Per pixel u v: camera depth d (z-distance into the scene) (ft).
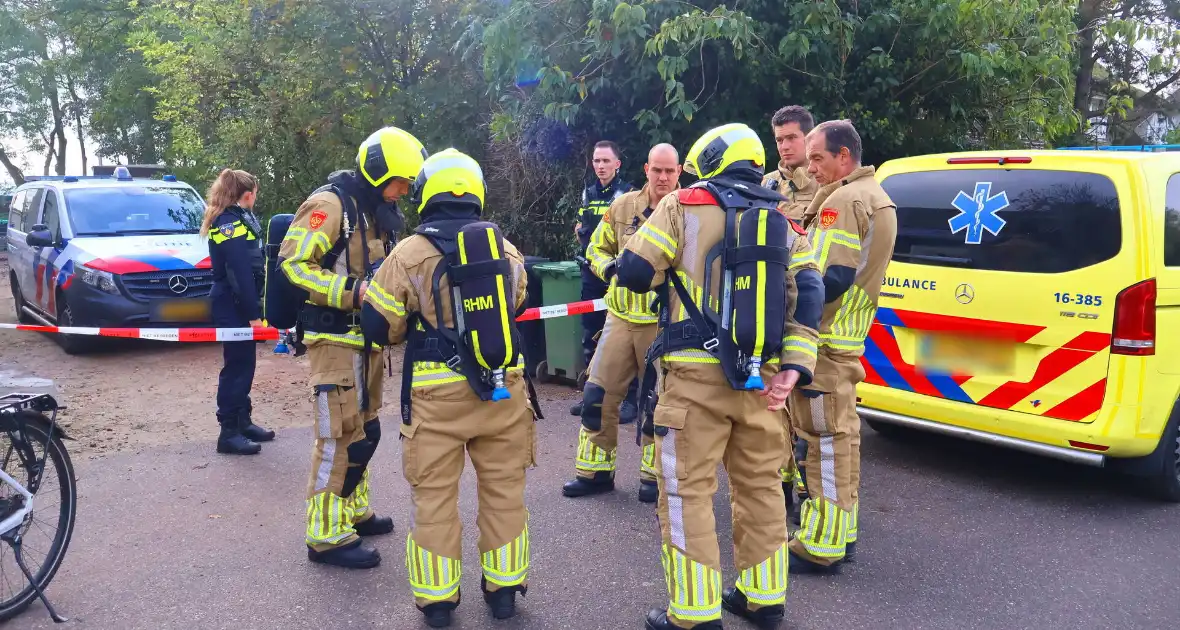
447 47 31.14
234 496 15.79
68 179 34.50
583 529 14.20
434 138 31.24
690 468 9.94
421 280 10.52
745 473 10.46
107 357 27.89
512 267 11.21
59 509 12.04
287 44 34.50
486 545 11.11
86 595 11.98
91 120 95.30
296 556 13.23
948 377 15.48
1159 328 13.89
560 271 22.75
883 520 14.60
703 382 9.81
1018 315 14.64
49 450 11.91
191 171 44.86
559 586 12.21
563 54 25.05
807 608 11.54
